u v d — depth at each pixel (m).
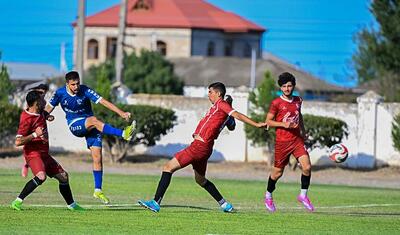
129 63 150.12
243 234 27.48
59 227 27.72
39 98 31.00
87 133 34.09
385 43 85.50
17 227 27.45
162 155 78.19
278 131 34.47
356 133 74.69
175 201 40.47
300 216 33.47
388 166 74.19
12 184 46.47
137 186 49.19
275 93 73.00
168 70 149.88
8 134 74.81
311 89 165.50
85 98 33.75
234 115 32.25
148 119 71.25
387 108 74.25
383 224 31.67
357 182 63.19
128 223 29.23
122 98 79.50
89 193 43.19
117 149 72.88
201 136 32.44
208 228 28.66
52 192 42.09
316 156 74.50
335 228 29.86
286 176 64.81
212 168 71.12
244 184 55.69
